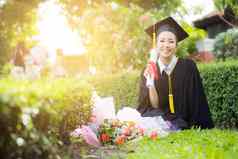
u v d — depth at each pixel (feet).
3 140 10.84
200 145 18.75
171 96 26.09
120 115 25.12
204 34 68.69
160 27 26.27
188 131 22.58
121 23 51.42
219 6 57.31
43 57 29.19
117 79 42.47
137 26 51.16
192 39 65.16
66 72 45.06
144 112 26.40
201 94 26.43
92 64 52.08
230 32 65.41
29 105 10.82
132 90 41.42
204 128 26.35
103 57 51.90
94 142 21.13
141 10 53.11
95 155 18.69
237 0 56.03
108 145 21.75
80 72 49.57
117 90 42.50
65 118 18.37
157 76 26.12
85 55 50.83
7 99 10.13
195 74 26.37
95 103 23.80
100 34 51.65
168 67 26.20
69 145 18.71
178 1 63.21
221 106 37.29
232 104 36.76
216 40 67.41
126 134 22.93
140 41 50.80
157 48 26.50
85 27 50.24
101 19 51.42
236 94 36.50
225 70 36.88
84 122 21.75
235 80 36.42
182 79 26.12
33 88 11.52
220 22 81.15
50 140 13.71
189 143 19.49
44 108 11.89
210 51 73.72
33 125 11.96
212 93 37.65
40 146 11.81
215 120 37.76
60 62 44.50
